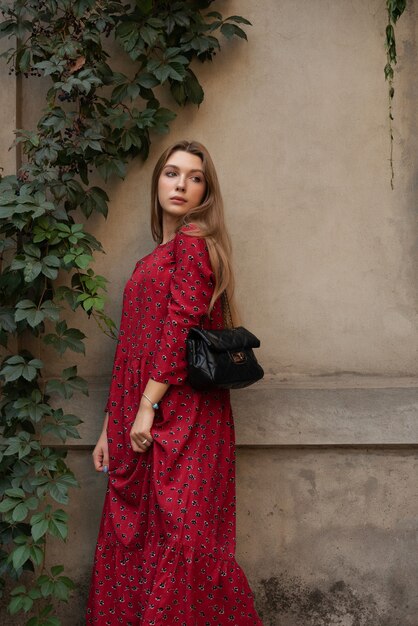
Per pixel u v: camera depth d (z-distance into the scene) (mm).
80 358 3148
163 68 2977
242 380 2590
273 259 3119
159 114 3057
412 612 3029
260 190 3123
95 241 2947
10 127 3082
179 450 2568
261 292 3119
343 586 3047
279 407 3047
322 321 3104
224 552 2600
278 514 3068
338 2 3123
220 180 3125
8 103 3088
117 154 3041
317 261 3111
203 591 2514
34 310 2789
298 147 3121
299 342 3107
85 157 3014
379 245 3102
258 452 3084
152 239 3154
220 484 2678
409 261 3098
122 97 3027
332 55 3119
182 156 2781
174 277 2621
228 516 2721
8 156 3076
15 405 2795
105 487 3115
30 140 2820
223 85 3131
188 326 2572
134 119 2998
